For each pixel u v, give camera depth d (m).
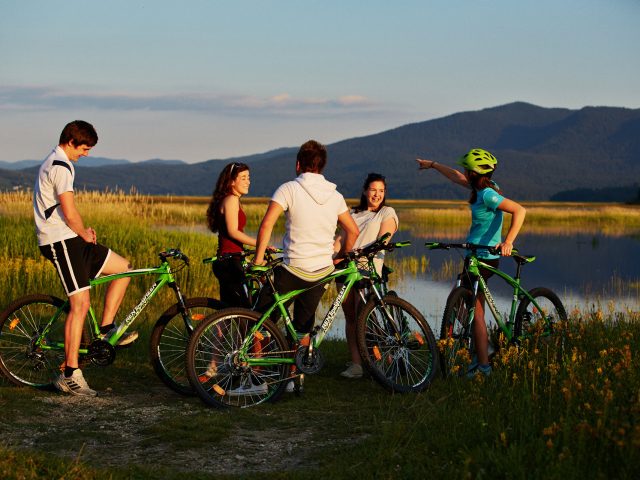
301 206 5.76
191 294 14.03
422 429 4.62
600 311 7.75
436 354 6.01
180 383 6.08
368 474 3.95
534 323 6.77
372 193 6.72
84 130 5.83
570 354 6.21
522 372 5.81
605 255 28.12
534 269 22.75
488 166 6.48
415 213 57.62
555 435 4.11
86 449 4.57
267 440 4.80
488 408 4.77
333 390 6.16
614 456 3.79
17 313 6.07
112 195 28.25
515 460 3.78
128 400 5.79
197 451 4.59
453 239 36.62
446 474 3.82
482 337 6.36
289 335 5.91
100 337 6.02
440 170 7.17
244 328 5.67
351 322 6.73
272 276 5.86
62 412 5.38
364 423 5.07
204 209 42.91
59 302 6.07
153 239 18.50
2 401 5.53
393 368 6.01
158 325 6.00
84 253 5.93
